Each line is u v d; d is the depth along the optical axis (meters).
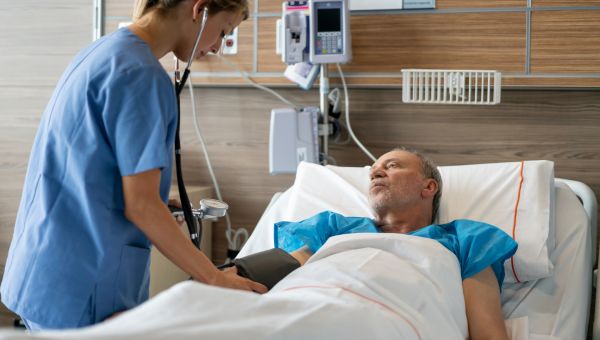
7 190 2.86
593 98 2.47
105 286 1.30
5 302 1.34
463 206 2.03
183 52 1.42
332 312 1.10
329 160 2.68
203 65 2.71
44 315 1.28
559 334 1.72
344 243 1.60
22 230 1.34
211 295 0.99
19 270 1.30
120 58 1.28
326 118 2.51
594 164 2.48
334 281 1.38
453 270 1.54
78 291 1.28
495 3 2.45
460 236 1.72
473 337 1.56
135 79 1.25
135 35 1.34
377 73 2.56
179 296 0.95
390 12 2.53
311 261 1.60
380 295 1.34
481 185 2.06
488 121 2.55
